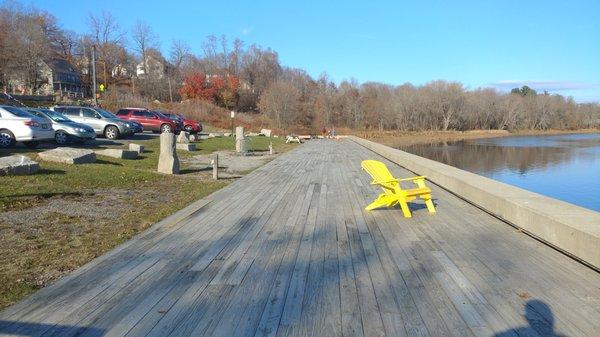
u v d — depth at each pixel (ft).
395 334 11.35
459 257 17.54
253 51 312.50
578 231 16.79
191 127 110.22
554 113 309.01
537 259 17.21
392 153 61.82
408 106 271.08
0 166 32.55
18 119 52.80
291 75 325.62
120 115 96.68
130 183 36.45
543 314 12.44
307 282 14.97
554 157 136.56
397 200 25.54
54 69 229.04
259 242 20.02
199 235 21.26
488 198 25.64
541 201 22.44
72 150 44.14
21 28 184.24
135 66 272.31
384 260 17.29
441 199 30.58
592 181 87.30
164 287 14.61
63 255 18.15
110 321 12.17
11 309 13.00
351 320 12.13
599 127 323.98
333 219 24.67
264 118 236.43
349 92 295.69
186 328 11.73
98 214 25.43
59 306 13.17
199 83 240.73
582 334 11.31
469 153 150.41
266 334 11.39
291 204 29.30
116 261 17.31
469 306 12.98
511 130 290.97
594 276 15.34
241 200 30.81
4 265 16.83
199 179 41.96
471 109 282.15
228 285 14.74
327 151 85.87
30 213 24.52
